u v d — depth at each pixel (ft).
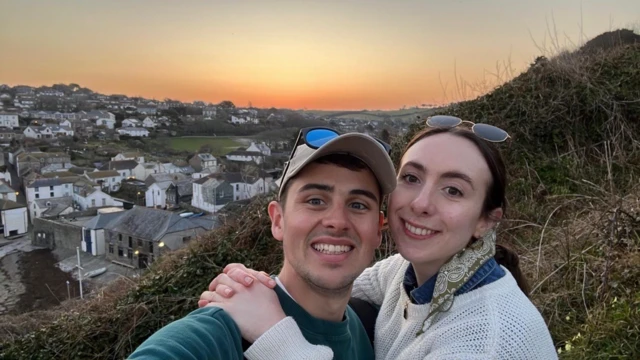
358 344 2.33
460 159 2.06
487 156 2.11
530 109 8.39
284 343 1.70
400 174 2.24
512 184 7.25
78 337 6.74
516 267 2.43
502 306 1.85
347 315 2.22
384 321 2.48
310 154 1.86
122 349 6.49
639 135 7.77
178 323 1.62
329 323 1.96
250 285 1.90
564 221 5.76
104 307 7.18
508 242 5.93
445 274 2.06
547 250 5.25
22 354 6.89
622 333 3.59
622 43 10.59
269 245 7.43
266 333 1.70
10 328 7.53
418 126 8.70
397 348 2.19
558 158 7.54
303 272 1.90
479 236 2.12
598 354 3.50
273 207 2.16
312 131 2.04
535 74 9.09
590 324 3.84
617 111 7.87
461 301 1.95
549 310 4.40
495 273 2.04
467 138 2.14
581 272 4.63
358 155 1.90
